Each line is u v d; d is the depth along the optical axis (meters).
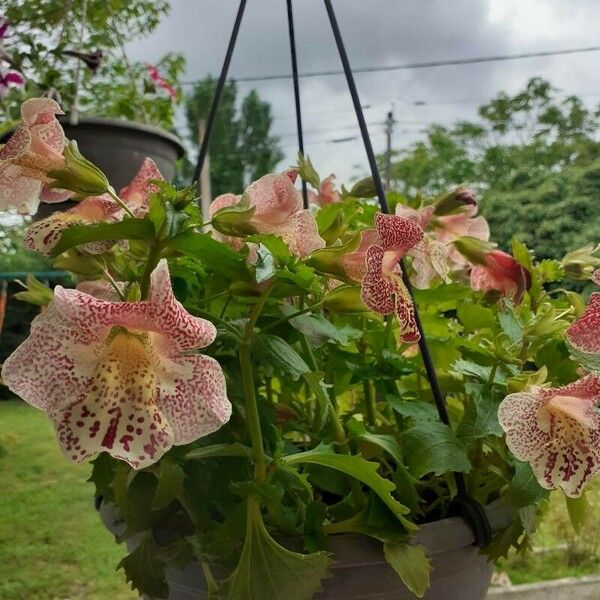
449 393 0.94
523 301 0.98
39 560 1.54
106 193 0.72
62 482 1.89
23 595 1.42
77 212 0.75
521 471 0.68
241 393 0.68
